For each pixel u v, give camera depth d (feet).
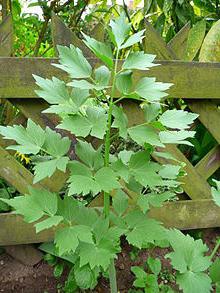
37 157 1.58
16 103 2.30
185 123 1.51
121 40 1.44
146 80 1.48
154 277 2.24
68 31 2.28
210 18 3.63
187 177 2.72
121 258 2.67
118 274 2.58
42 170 1.42
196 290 1.65
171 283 2.57
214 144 2.92
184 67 2.45
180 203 2.72
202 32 3.22
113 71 1.44
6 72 2.20
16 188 2.41
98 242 1.47
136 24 4.00
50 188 2.45
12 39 2.23
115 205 1.78
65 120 1.38
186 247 1.77
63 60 1.44
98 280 2.51
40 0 3.16
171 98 2.69
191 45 3.23
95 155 1.59
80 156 1.59
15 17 3.27
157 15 3.82
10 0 3.08
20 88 2.23
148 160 1.52
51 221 1.34
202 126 2.93
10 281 2.48
